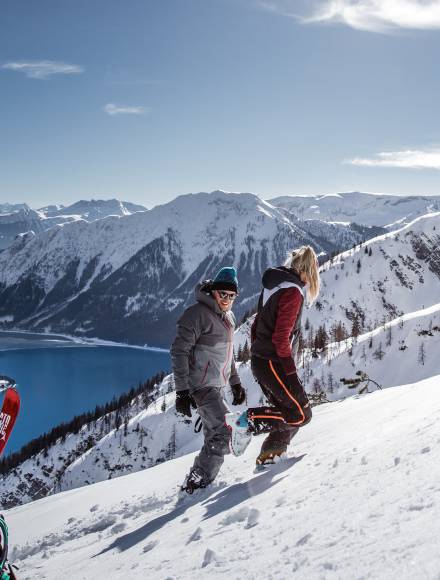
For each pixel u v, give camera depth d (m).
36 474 163.62
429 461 2.71
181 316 5.48
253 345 5.11
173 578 2.44
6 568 2.02
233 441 5.02
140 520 5.21
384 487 2.57
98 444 161.62
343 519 2.30
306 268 4.93
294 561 1.99
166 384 190.12
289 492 3.43
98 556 4.16
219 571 2.28
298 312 4.85
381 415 5.89
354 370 176.25
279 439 5.07
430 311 192.50
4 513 10.73
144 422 161.75
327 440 5.51
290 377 4.86
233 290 5.43
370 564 1.67
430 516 1.90
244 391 5.89
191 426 156.38
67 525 6.80
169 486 7.01
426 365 171.50
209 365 5.52
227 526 3.11
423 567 1.50
